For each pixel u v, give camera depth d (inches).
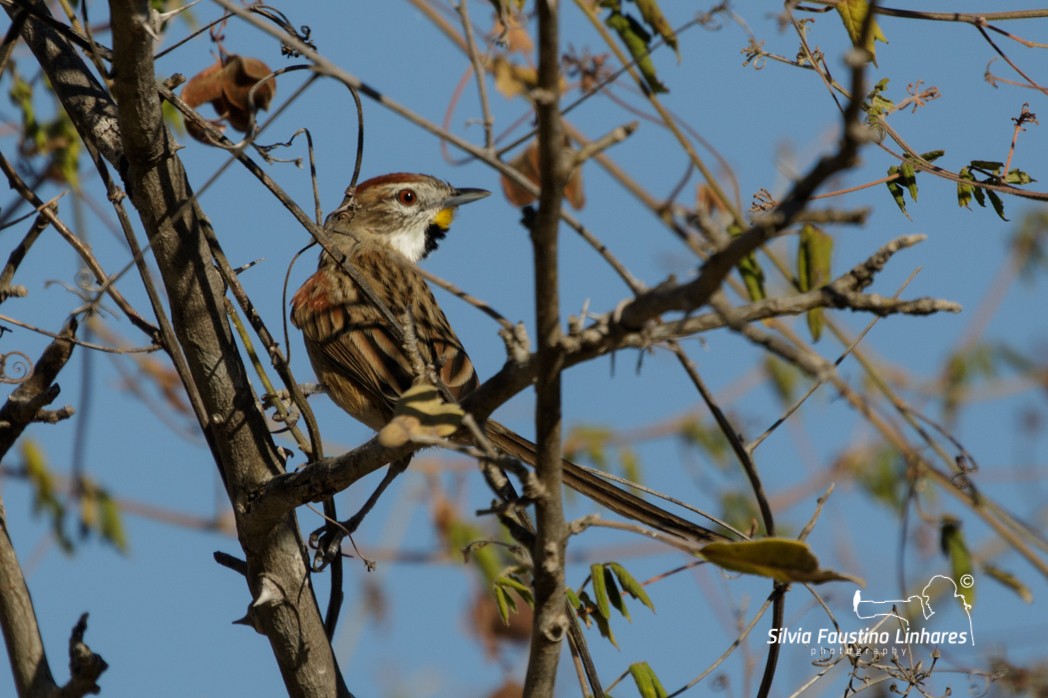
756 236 193.8
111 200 318.0
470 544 271.1
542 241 213.8
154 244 308.3
